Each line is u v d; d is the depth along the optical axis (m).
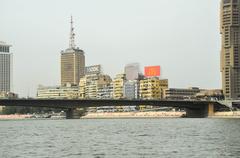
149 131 144.62
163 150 80.12
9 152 79.94
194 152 75.94
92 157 71.25
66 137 118.50
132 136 119.75
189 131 141.50
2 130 164.00
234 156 69.38
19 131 155.75
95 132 142.00
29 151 81.31
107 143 97.06
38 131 153.50
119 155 73.44
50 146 91.00
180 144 92.00
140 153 75.88
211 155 71.12
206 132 134.00
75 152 78.56
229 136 114.00
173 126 182.62
